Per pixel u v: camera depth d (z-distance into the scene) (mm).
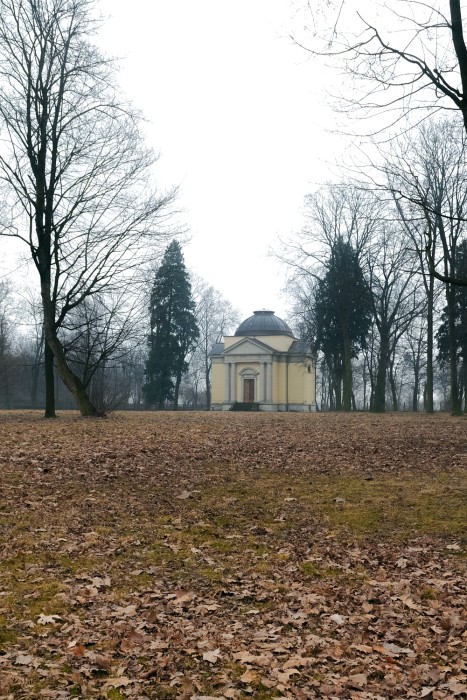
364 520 10914
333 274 50938
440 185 32344
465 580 8203
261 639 6395
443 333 54719
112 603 7281
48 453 15156
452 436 20609
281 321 80188
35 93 26703
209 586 7984
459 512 11234
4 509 10633
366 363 79625
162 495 12156
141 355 76938
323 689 5410
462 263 39500
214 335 91625
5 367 65062
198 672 5715
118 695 5262
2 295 67812
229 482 13328
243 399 76625
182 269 72500
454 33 12102
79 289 28422
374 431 22734
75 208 27297
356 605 7449
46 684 5348
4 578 7785
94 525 10227
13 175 27016
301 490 12844
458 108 12211
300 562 8922
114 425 23312
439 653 6172
